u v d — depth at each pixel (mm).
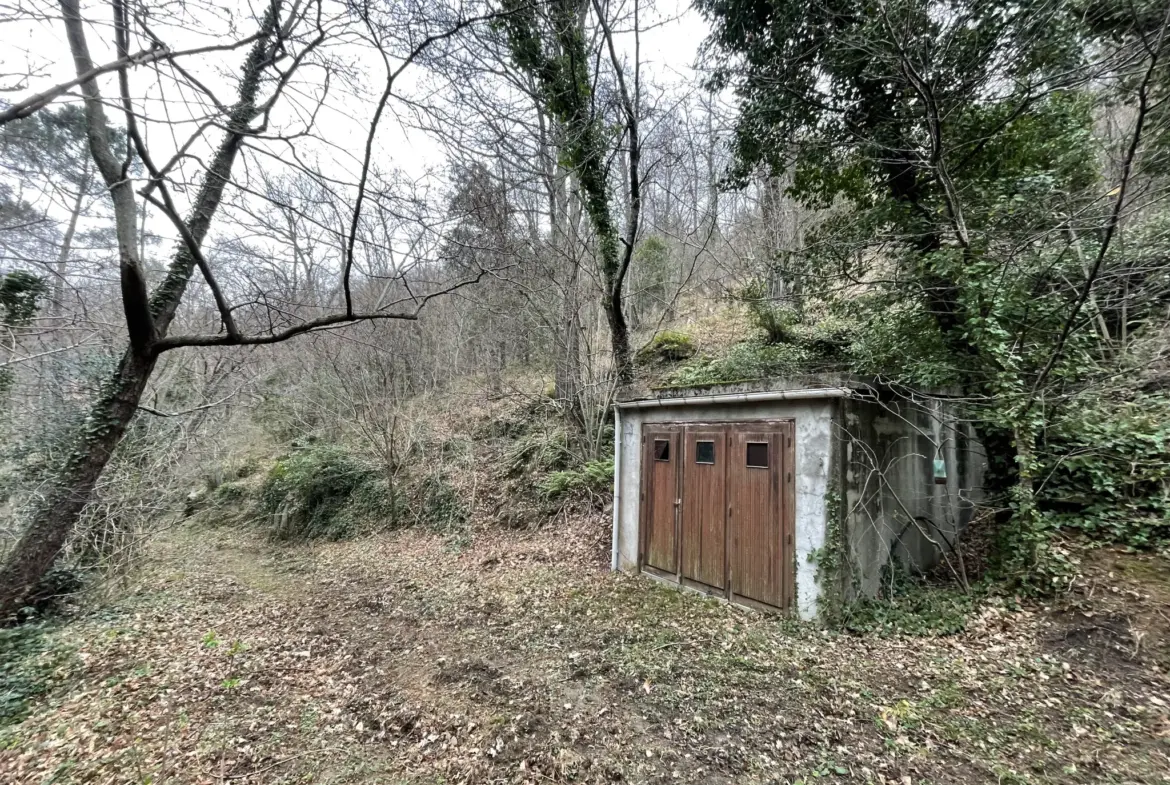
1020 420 4953
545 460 10336
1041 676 3730
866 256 7602
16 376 7047
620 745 3381
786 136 7500
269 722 3920
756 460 5453
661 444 6668
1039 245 5371
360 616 6395
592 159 8797
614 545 7199
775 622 5000
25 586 5676
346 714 4012
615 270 9562
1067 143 6238
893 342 6773
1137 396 5516
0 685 4578
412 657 5027
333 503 12047
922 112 6207
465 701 4078
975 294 5242
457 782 3131
